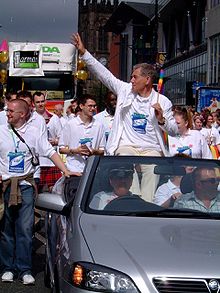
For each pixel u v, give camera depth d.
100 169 6.00
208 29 54.00
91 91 69.62
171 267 4.36
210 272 4.33
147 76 7.77
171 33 72.81
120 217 5.30
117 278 4.32
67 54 25.47
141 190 5.82
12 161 7.32
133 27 77.38
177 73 67.62
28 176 7.39
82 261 4.49
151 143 7.89
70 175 7.38
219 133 16.39
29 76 25.31
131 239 4.76
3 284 7.30
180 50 67.56
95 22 122.12
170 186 5.86
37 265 8.30
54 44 25.42
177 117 9.42
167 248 4.61
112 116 11.02
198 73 58.34
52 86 25.45
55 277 5.16
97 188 5.73
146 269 4.35
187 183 5.91
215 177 5.99
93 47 121.56
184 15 66.12
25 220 7.34
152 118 7.84
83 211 5.41
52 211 5.59
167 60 72.50
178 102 66.19
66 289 4.50
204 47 56.34
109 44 122.06
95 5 122.81
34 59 25.27
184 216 5.46
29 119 7.48
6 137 7.36
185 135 9.62
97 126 10.02
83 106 9.91
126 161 6.15
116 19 85.12
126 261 4.43
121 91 8.01
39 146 7.46
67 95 25.41
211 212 5.64
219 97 23.80
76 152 9.72
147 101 7.87
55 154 7.50
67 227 5.25
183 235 4.89
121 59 89.75
